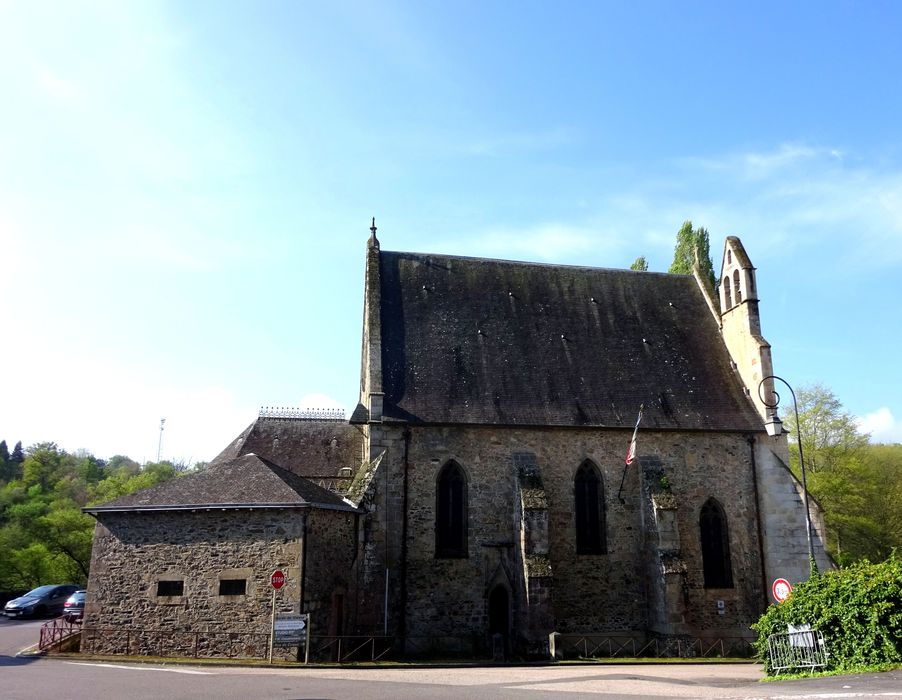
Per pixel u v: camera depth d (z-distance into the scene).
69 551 56.31
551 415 28.66
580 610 26.92
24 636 29.22
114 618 23.20
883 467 59.50
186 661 21.34
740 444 29.89
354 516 25.83
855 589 17.75
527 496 25.91
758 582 28.53
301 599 22.34
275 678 17.80
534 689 15.72
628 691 15.21
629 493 28.47
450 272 33.25
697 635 27.16
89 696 14.33
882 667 16.42
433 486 27.00
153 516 23.78
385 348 29.39
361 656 24.12
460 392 28.70
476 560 26.59
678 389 31.11
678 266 46.16
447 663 22.77
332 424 39.19
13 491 79.31
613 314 33.69
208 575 23.02
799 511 29.27
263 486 23.95
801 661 18.45
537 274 34.50
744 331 32.00
